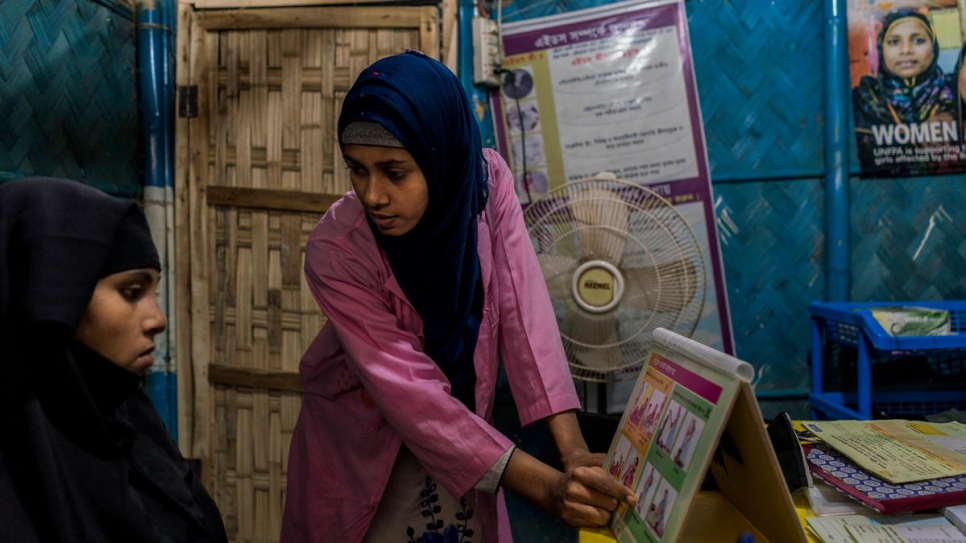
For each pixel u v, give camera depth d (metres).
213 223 2.51
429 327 1.24
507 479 1.09
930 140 2.20
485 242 1.32
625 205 2.05
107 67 2.32
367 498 1.27
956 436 1.21
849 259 2.24
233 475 2.52
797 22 2.26
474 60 2.33
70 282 0.81
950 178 2.21
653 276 2.03
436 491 1.29
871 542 0.85
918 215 2.23
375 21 2.36
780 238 2.30
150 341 0.90
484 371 1.31
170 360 2.52
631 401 1.09
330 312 1.21
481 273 1.29
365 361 1.16
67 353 0.81
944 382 2.22
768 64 2.28
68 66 2.15
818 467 1.06
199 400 2.53
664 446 0.89
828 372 2.28
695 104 2.26
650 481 0.89
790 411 2.31
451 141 1.16
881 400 2.14
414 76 1.11
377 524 1.31
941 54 2.17
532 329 1.29
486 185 1.29
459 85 1.21
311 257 1.24
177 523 0.97
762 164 2.29
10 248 0.82
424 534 1.30
